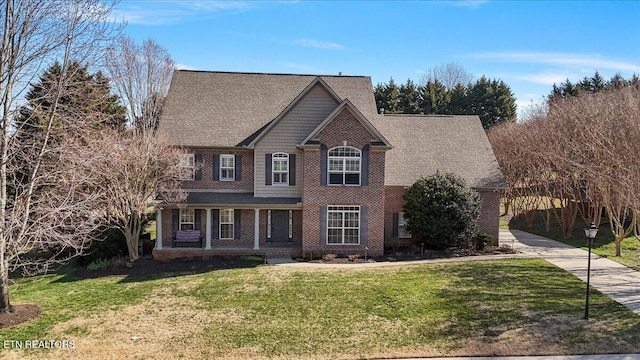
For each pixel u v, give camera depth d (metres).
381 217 25.44
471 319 15.38
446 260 24.31
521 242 30.84
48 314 16.41
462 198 25.33
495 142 48.97
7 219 16.08
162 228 26.14
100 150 19.12
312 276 20.97
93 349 13.27
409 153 29.05
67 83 16.19
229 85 29.83
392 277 20.66
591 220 33.38
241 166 26.92
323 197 25.14
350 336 14.18
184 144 26.09
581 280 20.02
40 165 16.91
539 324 14.87
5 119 14.95
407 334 14.28
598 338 13.80
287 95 29.77
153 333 14.49
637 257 25.44
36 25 15.19
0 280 15.75
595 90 63.53
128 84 47.06
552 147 32.22
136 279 21.25
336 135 24.91
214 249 25.23
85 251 24.53
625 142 22.25
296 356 12.84
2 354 12.90
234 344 13.61
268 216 26.70
